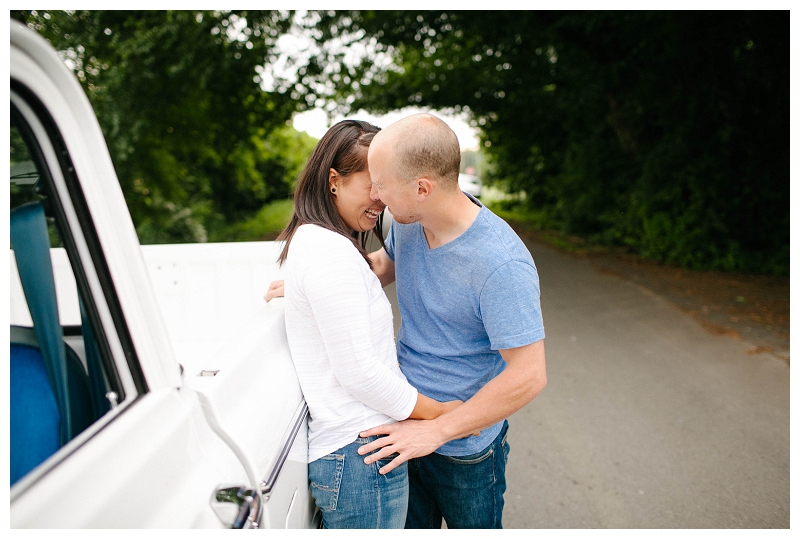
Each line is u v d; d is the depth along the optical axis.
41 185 0.77
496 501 1.69
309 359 1.35
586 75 8.96
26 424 0.79
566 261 9.34
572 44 8.83
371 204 1.46
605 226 11.35
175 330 2.41
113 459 0.73
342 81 11.91
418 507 1.78
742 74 7.61
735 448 3.01
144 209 12.58
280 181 22.31
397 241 1.61
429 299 1.51
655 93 8.46
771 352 4.50
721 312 5.78
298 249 1.29
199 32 9.84
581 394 3.77
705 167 8.13
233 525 0.85
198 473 0.87
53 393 0.84
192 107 12.00
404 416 1.34
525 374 1.36
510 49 10.74
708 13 7.19
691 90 8.03
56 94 0.76
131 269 0.85
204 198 16.14
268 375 1.22
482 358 1.54
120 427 0.77
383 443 1.32
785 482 2.69
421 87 13.64
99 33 9.37
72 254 0.81
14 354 0.81
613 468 2.85
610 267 8.60
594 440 3.14
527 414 3.50
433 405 1.40
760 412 3.43
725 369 4.15
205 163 16.38
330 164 1.39
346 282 1.22
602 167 11.07
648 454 2.98
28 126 0.74
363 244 1.75
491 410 1.38
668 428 3.25
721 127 8.08
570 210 12.33
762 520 2.39
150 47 9.52
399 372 1.48
